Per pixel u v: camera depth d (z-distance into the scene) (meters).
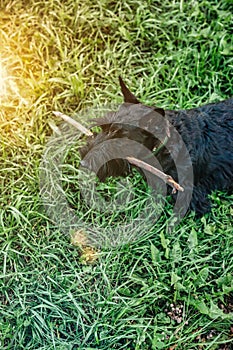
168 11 2.47
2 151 2.22
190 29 2.43
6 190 2.15
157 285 1.96
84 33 2.45
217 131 2.01
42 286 1.98
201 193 2.07
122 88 1.89
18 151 2.21
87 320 1.95
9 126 2.27
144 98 2.28
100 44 2.42
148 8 2.47
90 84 2.34
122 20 2.44
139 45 2.42
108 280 1.97
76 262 2.03
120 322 1.92
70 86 2.33
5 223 2.09
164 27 2.43
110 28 2.45
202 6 2.46
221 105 2.04
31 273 2.00
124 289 1.97
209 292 1.98
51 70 2.36
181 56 2.36
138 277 2.00
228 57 2.36
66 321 1.93
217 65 2.34
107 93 2.29
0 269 2.02
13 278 2.00
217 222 2.07
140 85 2.29
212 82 2.31
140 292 1.96
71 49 2.42
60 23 2.46
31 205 2.12
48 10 2.48
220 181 2.07
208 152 2.00
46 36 2.44
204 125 2.00
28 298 1.98
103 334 1.91
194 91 2.32
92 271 2.00
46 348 1.89
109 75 2.34
